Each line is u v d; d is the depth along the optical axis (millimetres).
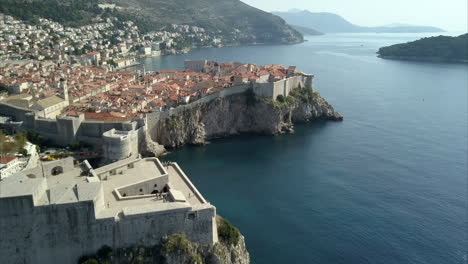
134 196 82438
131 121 156000
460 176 149000
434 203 127500
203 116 190000
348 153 174000
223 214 118000
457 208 124250
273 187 138250
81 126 153500
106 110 173000
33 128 156375
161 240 76625
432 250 102562
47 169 91750
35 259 71500
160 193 85312
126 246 75062
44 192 73562
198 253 78812
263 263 95625
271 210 121438
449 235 109312
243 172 151000
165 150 171500
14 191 69188
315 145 184750
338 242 105250
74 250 72812
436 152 175625
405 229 112000
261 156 169250
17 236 69812
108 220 72688
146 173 96688
